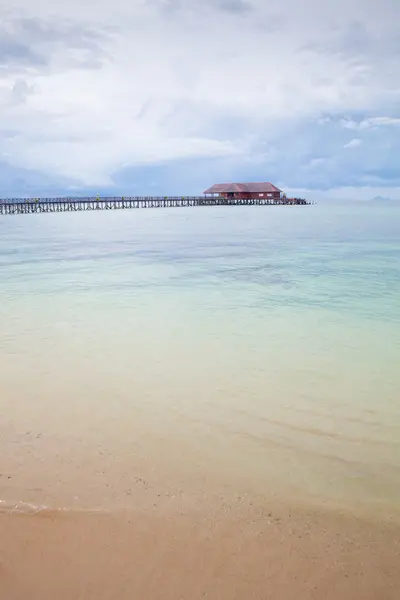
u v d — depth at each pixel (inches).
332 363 185.3
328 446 124.0
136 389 159.6
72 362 186.4
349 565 81.3
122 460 115.4
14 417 138.8
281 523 92.4
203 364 183.9
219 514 94.8
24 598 74.4
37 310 275.1
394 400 152.2
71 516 92.8
